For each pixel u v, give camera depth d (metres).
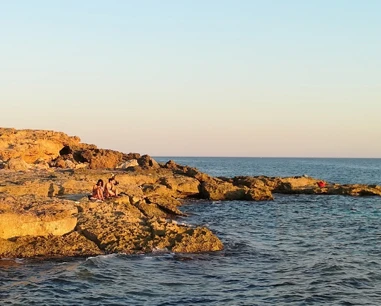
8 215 20.47
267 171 126.62
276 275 18.53
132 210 29.59
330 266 19.91
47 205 22.36
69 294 15.37
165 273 18.31
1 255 19.48
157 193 43.03
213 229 29.95
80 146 62.47
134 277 17.56
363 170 137.88
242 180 55.00
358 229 30.72
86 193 33.09
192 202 45.69
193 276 18.09
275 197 51.94
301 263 20.62
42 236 21.22
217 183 50.38
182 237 22.53
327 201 48.41
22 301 14.50
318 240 26.55
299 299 15.48
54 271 17.86
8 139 52.81
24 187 31.25
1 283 16.27
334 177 97.56
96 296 15.27
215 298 15.46
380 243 25.64
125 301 14.90
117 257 20.16
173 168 60.41
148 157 61.66
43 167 47.81
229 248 23.38
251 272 18.92
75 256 20.12
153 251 21.23
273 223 33.41
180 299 15.27
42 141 54.38
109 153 59.84
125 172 48.22
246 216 36.91
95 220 23.61
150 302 14.88
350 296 15.89
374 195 54.25
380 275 18.61
